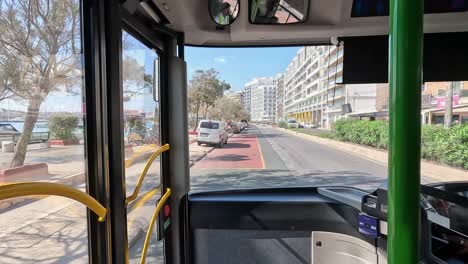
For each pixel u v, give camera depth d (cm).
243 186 256
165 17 191
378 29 205
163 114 213
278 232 234
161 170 212
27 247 101
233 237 240
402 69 64
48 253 108
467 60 206
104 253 129
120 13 138
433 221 153
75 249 118
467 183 166
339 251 222
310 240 230
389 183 68
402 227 66
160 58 211
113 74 133
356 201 206
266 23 204
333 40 221
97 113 125
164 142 214
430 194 154
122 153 141
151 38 189
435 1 184
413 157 65
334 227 223
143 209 179
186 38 227
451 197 157
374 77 215
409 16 64
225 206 238
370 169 206
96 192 125
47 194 95
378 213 189
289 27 206
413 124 65
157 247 207
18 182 93
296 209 230
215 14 194
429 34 208
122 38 150
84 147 123
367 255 205
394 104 66
